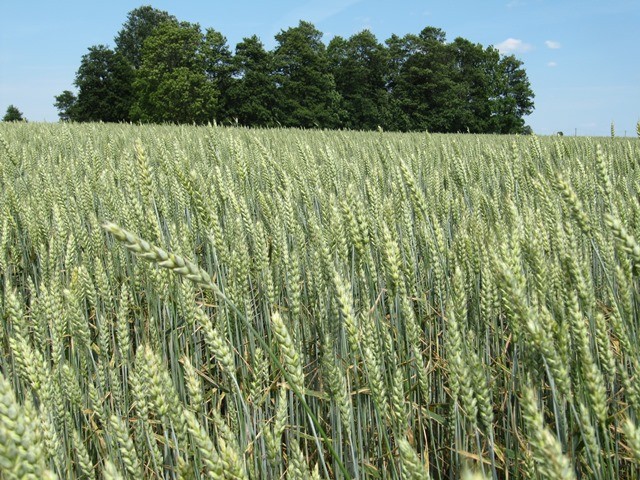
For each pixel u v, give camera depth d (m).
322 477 3.13
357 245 3.30
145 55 75.88
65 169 7.01
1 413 1.13
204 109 71.56
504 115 91.19
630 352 2.33
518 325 2.40
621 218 3.79
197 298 4.58
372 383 2.24
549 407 3.05
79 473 2.85
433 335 3.99
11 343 2.22
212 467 1.49
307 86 76.50
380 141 10.70
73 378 2.59
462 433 2.80
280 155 8.45
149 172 4.30
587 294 2.53
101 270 3.53
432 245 3.30
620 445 2.77
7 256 4.66
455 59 89.38
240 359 3.54
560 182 2.75
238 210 4.12
